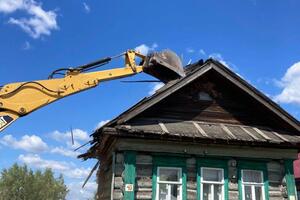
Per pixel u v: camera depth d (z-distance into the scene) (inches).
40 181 2819.9
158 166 497.0
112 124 480.7
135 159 488.1
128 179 474.6
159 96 502.9
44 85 480.7
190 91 557.9
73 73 506.0
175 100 548.1
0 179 2721.5
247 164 523.2
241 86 544.7
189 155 508.1
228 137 491.8
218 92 568.1
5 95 457.4
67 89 493.0
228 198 503.5
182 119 539.5
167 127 501.0
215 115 555.2
